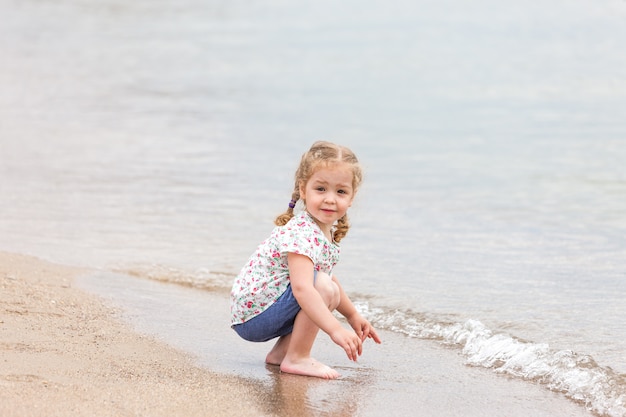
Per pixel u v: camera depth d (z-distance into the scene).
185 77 20.67
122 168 11.77
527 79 19.61
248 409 4.15
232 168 11.91
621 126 14.77
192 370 4.74
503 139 14.05
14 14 31.56
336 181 4.87
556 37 24.59
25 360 4.58
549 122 15.34
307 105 17.44
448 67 21.41
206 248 8.03
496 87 18.89
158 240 8.28
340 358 5.20
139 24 29.56
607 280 6.88
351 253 7.79
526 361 5.02
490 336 5.52
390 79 20.20
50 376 4.34
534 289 6.65
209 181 11.05
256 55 23.55
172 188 10.62
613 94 17.70
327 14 30.52
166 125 15.30
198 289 6.80
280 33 27.03
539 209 9.59
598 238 8.30
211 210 9.53
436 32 26.28
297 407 4.24
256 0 34.50
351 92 18.84
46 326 5.37
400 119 16.03
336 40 25.56
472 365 5.09
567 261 7.47
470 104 17.28
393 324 5.93
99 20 30.55
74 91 18.69
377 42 25.03
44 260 7.45
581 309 6.12
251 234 8.55
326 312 4.68
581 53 22.28
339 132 14.89
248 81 20.17
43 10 32.75
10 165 11.78
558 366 4.91
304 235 4.83
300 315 4.82
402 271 7.21
